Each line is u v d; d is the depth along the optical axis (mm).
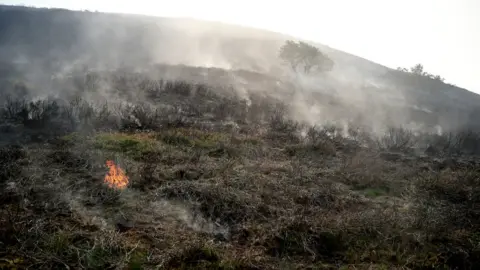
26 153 7305
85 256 4270
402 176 8617
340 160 9453
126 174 6699
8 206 5281
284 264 4574
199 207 5809
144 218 5352
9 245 4352
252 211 5836
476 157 12195
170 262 4398
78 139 8594
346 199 6770
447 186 8023
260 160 8633
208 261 4480
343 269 4629
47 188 5914
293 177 7551
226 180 6801
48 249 4340
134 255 4422
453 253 5223
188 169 7297
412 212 6441
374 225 5676
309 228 5383
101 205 5625
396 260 4996
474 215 6664
